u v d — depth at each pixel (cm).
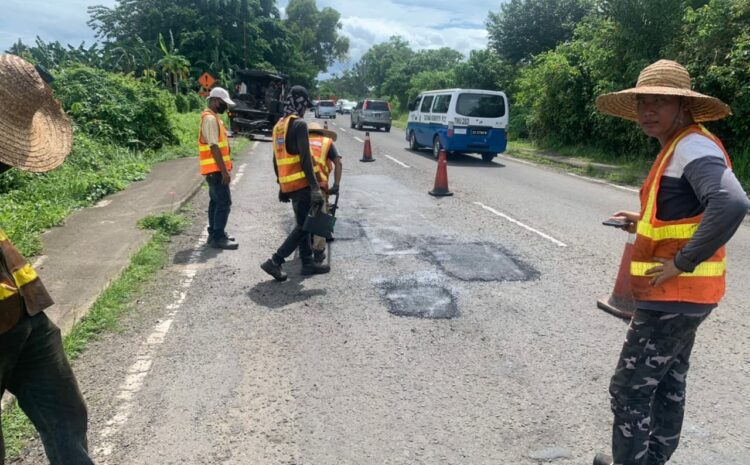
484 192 1071
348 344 412
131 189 985
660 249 221
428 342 416
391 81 5891
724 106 213
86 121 1331
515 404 335
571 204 964
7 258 190
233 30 4572
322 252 588
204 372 369
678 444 285
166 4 4409
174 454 287
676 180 214
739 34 1198
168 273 568
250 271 579
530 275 570
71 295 479
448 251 655
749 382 362
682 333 224
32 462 278
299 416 321
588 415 324
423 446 295
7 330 186
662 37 1445
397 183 1157
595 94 1636
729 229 197
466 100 1534
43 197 850
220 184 637
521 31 2877
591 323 452
